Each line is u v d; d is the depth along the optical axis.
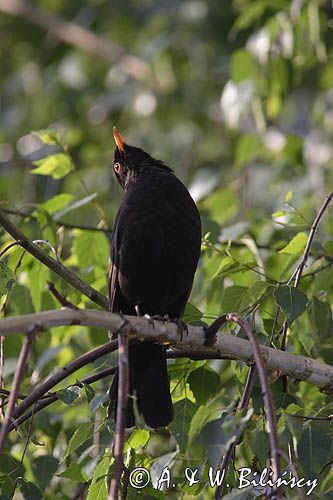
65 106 18.52
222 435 6.41
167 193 9.38
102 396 8.16
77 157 18.06
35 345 11.52
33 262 10.10
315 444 6.85
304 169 13.70
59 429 10.47
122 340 6.79
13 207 11.10
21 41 20.55
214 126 17.66
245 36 17.62
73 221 12.89
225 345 7.77
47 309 10.25
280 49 12.94
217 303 10.34
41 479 8.80
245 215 13.34
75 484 10.35
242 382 8.36
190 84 17.89
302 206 12.54
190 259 9.39
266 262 10.96
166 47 17.67
